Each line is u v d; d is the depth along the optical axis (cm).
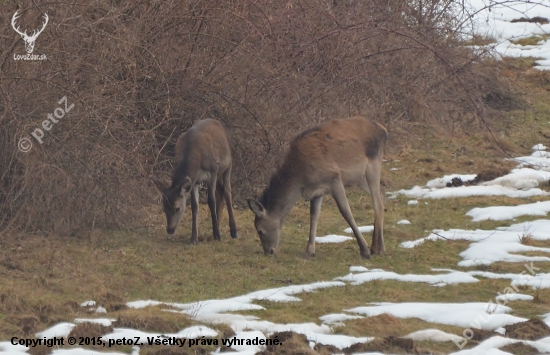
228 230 4053
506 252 3703
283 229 4100
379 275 3375
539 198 4691
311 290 3186
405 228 4175
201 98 4447
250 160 4522
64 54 3856
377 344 2538
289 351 2433
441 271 3506
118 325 2670
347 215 3619
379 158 3731
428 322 2859
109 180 3766
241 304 2916
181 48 4412
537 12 9256
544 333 2691
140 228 3919
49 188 3656
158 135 4394
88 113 3691
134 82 4153
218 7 4447
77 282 3120
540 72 7406
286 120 4569
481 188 4847
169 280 3228
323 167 3581
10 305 2789
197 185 3816
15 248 3447
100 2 4225
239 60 4506
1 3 3819
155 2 4397
